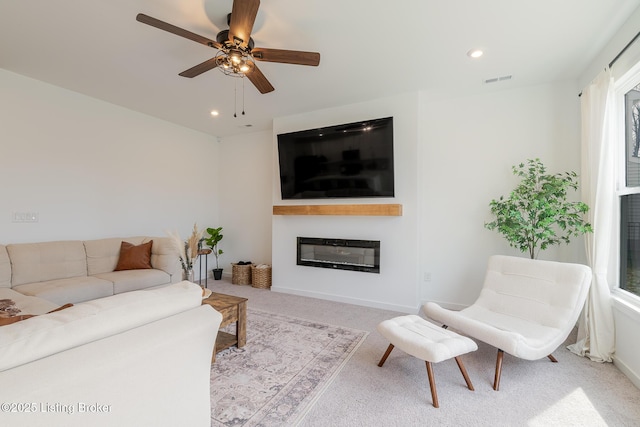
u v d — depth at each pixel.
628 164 2.25
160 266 3.54
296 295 4.09
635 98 2.18
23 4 1.95
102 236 3.70
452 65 2.74
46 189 3.21
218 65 2.25
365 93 3.40
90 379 0.82
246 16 1.72
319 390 1.87
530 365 2.21
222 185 5.32
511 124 3.27
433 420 1.61
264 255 4.89
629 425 1.58
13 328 0.82
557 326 2.12
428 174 3.64
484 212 3.38
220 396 1.80
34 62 2.74
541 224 2.67
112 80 3.10
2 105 2.90
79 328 0.88
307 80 3.06
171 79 3.06
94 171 3.62
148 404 0.98
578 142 2.98
